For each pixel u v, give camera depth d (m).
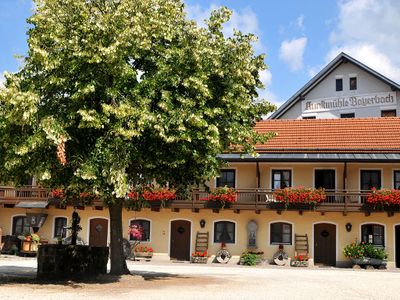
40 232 34.34
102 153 15.52
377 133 33.94
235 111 17.38
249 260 31.28
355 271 27.56
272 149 32.38
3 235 34.97
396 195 29.92
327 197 31.89
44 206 33.47
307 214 32.00
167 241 33.06
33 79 16.14
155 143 16.38
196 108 16.42
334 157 30.75
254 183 32.97
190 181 18.84
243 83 17.48
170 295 14.46
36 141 14.87
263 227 32.31
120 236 18.67
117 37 15.54
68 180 16.69
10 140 15.35
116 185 15.34
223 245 32.47
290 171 32.84
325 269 29.03
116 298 13.53
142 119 15.42
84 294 14.13
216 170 17.86
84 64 15.62
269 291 16.20
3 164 15.97
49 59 15.52
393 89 41.50
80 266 18.39
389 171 31.73
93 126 15.30
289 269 28.27
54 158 15.64
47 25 15.97
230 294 15.12
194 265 29.73
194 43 16.61
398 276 24.17
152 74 16.58
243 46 17.34
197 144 16.58
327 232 31.84
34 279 17.48
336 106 43.53
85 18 15.68
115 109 15.28
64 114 15.79
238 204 31.70
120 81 15.89
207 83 16.88
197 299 13.87
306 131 35.09
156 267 26.88
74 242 18.67
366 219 31.44
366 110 42.47
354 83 43.16
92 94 15.95
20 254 33.09
